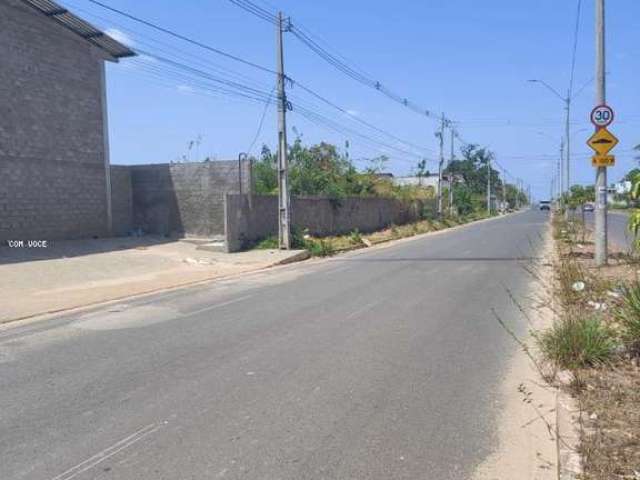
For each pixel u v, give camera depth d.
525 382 6.94
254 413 5.99
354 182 44.44
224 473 4.70
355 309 11.67
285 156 25.39
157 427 5.65
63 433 5.55
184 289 15.52
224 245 24.17
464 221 63.84
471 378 7.12
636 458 4.79
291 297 13.44
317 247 25.91
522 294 13.32
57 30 22.72
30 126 21.53
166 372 7.47
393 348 8.54
